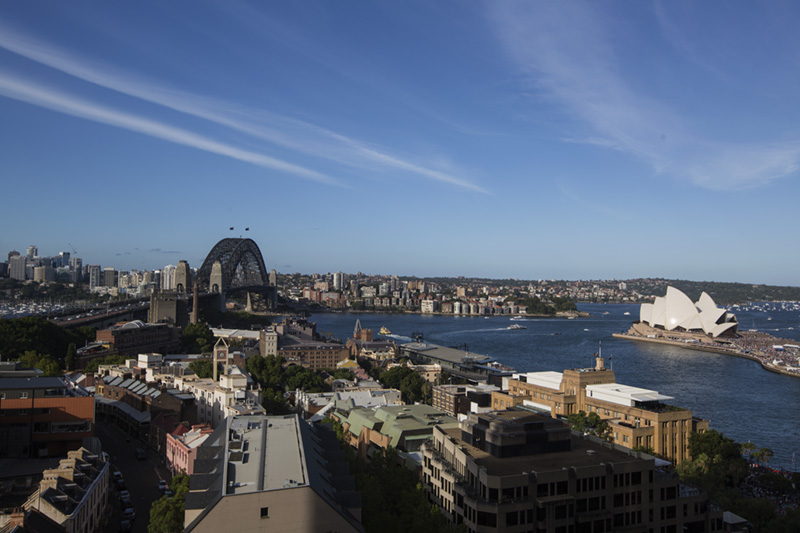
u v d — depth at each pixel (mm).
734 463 151625
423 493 105188
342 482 91875
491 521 90625
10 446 134500
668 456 158750
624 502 100875
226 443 98875
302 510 78250
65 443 138125
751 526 112875
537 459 103875
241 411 167500
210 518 74688
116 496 126188
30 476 110750
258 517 76500
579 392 187250
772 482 151375
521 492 92812
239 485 80250
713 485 137875
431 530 86188
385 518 89625
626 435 158125
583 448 112312
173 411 177625
